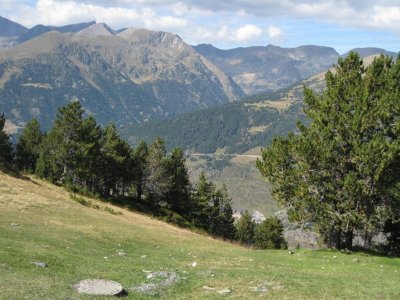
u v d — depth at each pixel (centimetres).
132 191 10938
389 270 3195
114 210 7431
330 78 4334
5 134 8994
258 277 2458
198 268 2744
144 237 4747
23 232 3366
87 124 9306
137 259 3109
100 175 9469
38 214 4878
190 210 10612
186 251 4031
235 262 3341
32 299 1638
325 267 3222
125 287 2112
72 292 1828
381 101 3878
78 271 2338
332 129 4100
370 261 3653
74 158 9000
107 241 3906
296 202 4209
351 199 3841
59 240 3341
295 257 3862
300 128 4497
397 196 3766
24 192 6225
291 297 2048
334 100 4144
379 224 4091
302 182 4156
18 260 2294
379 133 3881
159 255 3562
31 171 9125
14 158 10250
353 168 4031
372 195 3897
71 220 4959
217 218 11331
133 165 10131
